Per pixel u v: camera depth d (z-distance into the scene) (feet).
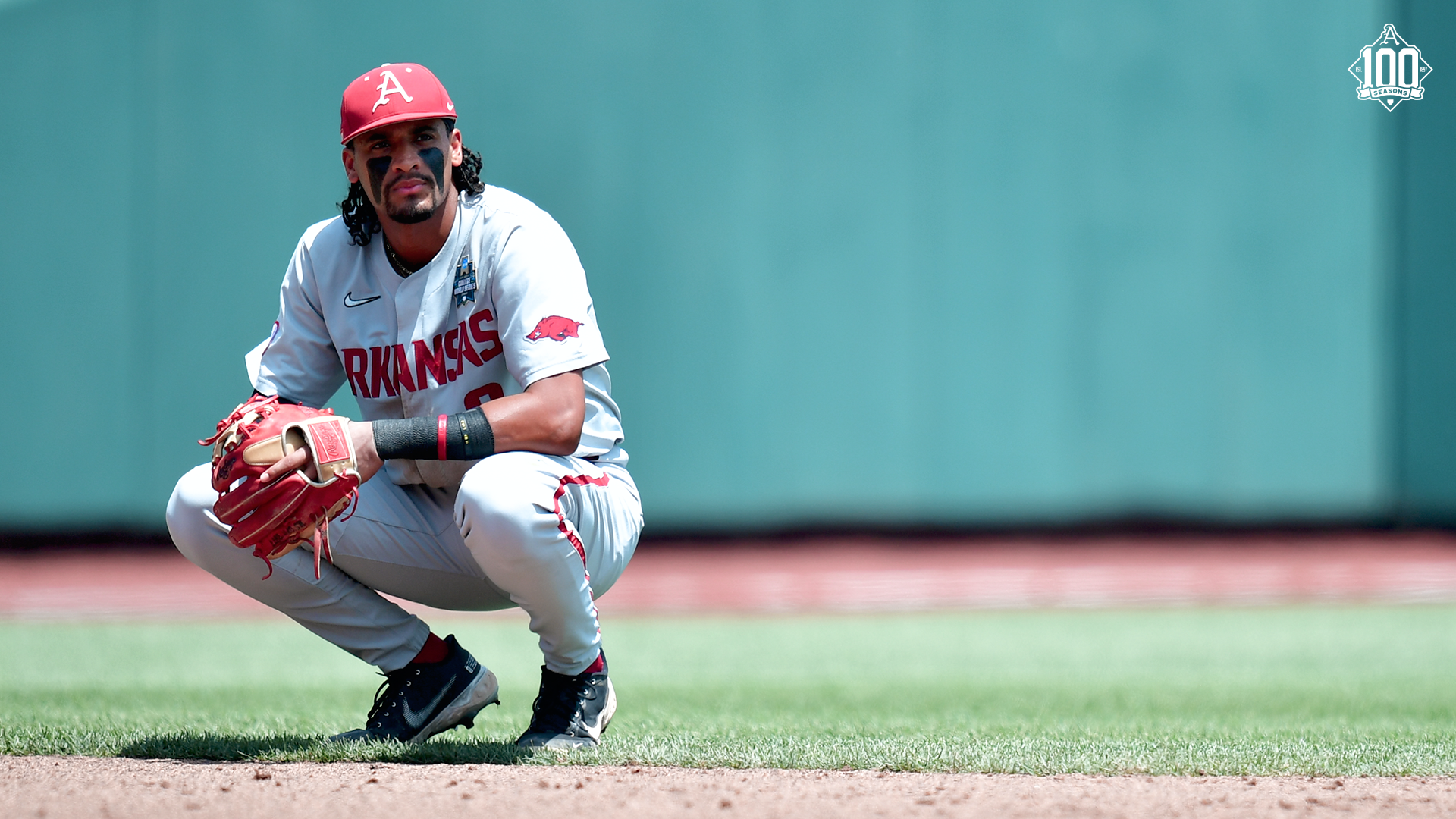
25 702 45.11
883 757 28.19
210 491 28.66
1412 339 144.56
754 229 145.38
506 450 27.55
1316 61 143.64
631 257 144.77
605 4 143.33
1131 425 146.30
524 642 78.84
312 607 29.91
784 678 60.64
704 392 146.20
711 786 24.16
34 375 148.25
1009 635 85.56
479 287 28.99
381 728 29.86
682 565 138.31
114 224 146.72
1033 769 26.89
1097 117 144.66
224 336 145.48
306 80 143.84
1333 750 30.58
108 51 146.10
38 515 148.56
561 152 143.54
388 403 30.58
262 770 25.73
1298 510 146.10
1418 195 143.64
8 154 147.64
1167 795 23.63
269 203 144.56
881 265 145.69
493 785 24.09
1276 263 144.87
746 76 144.56
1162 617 97.14
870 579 126.93
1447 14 142.31
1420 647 74.33
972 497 146.61
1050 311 145.89
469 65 142.61
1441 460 145.07
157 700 46.29
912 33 144.56
